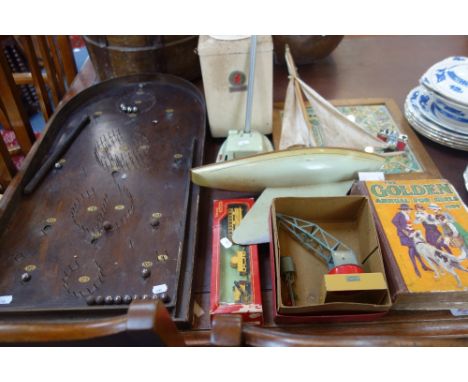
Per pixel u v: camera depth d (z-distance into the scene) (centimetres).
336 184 68
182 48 98
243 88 78
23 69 157
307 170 66
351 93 98
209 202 72
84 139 84
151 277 56
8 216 66
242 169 65
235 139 77
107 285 55
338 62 113
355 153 65
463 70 74
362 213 59
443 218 56
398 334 50
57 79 114
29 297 54
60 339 32
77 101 93
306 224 61
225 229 63
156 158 79
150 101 95
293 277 56
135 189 72
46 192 72
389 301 46
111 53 96
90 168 77
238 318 36
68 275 57
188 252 60
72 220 66
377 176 66
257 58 74
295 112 76
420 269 50
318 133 83
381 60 112
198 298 56
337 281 47
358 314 48
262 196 67
